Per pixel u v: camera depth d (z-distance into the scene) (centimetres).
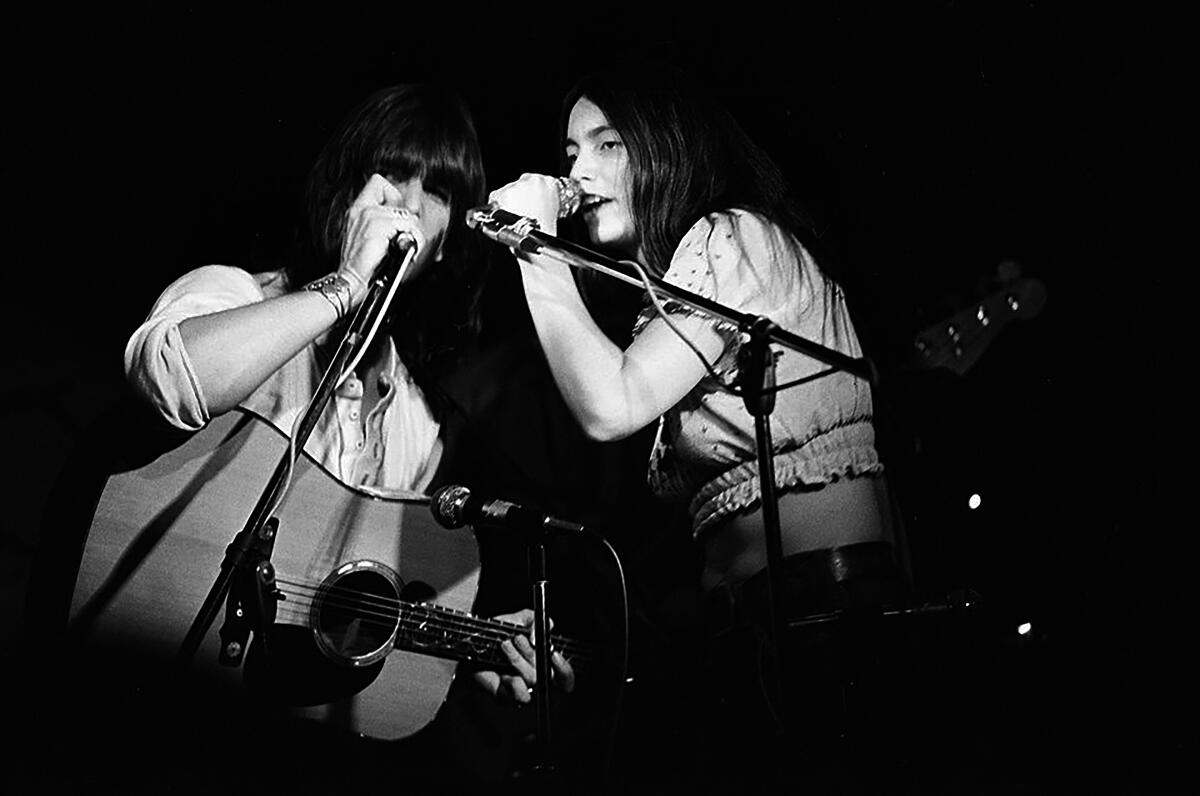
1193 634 226
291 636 200
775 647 160
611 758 187
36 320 249
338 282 196
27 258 250
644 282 169
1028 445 260
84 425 250
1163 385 264
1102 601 243
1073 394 265
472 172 241
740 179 227
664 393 187
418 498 219
